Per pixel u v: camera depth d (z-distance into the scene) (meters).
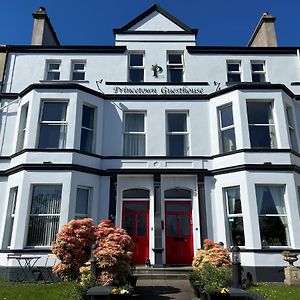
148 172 13.62
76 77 16.05
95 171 13.38
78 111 13.66
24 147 13.32
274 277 11.48
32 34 16.77
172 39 16.55
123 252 8.76
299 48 16.38
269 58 16.28
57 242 9.93
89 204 13.12
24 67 15.83
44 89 13.84
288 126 13.91
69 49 16.16
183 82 15.52
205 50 16.27
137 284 10.45
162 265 12.54
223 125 14.30
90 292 7.25
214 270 8.80
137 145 14.62
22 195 12.23
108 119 14.67
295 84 15.74
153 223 13.18
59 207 12.30
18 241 11.74
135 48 16.34
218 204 13.28
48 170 12.57
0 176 13.76
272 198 12.62
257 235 11.94
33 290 8.88
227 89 14.24
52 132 13.47
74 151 12.95
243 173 12.73
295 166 12.73
